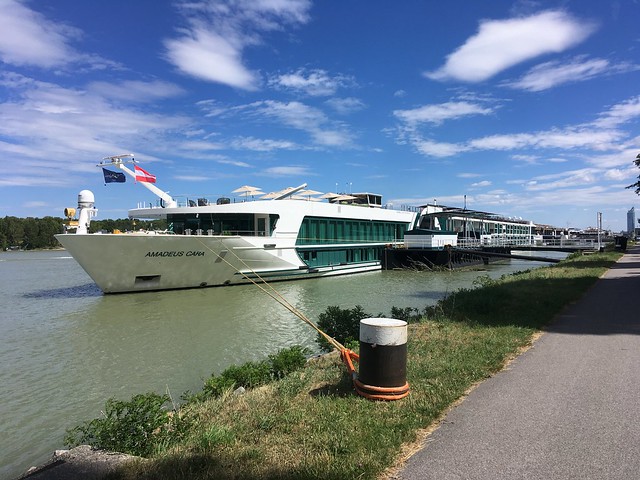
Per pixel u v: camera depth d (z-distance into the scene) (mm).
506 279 23312
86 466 4406
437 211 63656
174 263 30453
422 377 6867
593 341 9031
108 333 19281
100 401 11367
